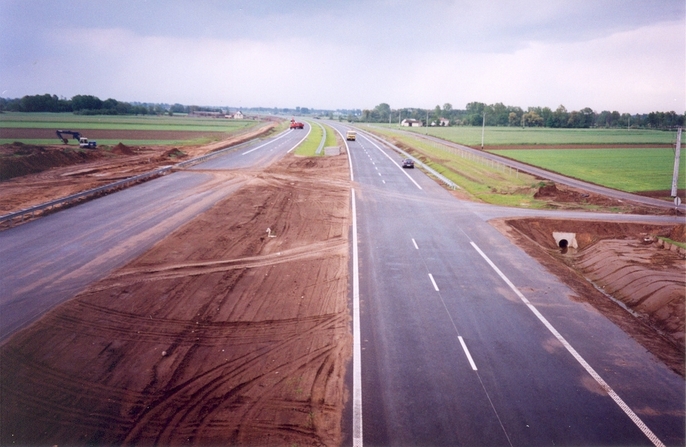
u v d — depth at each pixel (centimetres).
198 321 1923
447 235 3234
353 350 1730
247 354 1692
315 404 1427
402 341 1802
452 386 1523
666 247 3077
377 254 2802
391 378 1560
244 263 2608
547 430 1325
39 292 2128
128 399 1437
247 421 1352
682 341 1855
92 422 1337
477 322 1970
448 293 2258
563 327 1948
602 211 4047
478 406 1425
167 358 1655
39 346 1697
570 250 3438
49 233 2998
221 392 1477
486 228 3431
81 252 2666
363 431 1315
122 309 1998
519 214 3875
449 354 1714
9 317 1891
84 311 1966
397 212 3884
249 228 3312
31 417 1350
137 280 2303
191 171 5675
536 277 2495
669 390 1525
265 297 2166
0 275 2306
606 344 1819
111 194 4244
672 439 1294
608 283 2602
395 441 1278
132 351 1691
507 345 1789
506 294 2266
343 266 2588
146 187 4616
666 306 2111
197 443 1266
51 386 1485
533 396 1477
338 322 1945
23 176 5178
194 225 3312
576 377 1588
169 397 1448
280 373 1581
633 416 1391
